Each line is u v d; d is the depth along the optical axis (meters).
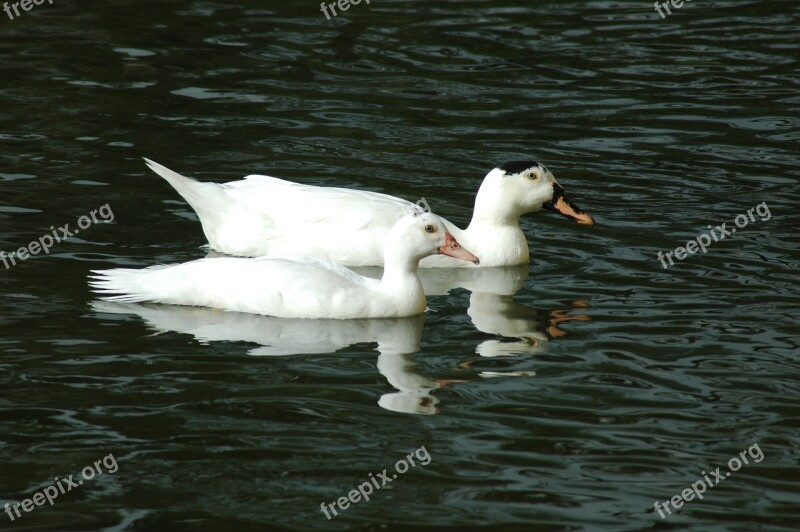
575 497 9.07
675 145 18.19
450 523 8.71
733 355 11.55
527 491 9.12
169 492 9.03
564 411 10.41
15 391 10.45
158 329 11.95
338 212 14.21
